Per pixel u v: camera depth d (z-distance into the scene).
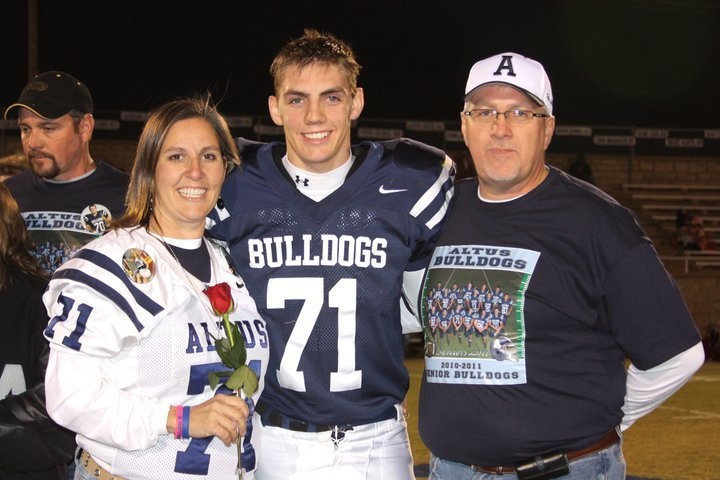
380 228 3.09
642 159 18.38
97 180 3.71
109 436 2.46
